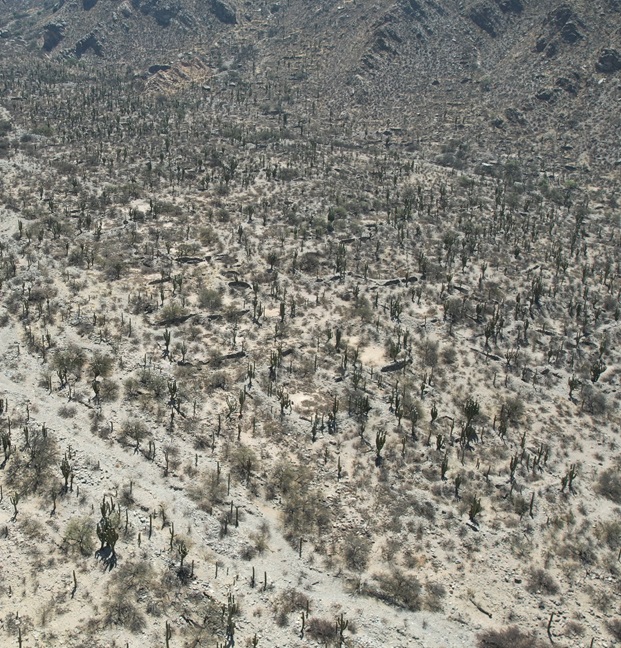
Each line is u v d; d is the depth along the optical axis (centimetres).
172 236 8769
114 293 7144
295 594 3894
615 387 6669
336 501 4628
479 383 6425
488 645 3744
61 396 5372
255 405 5556
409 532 4447
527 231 10469
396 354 6500
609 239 10750
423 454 5203
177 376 5822
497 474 5106
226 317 6944
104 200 9738
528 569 4278
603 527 4684
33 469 4562
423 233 9850
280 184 11338
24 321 6388
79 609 3616
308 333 6856
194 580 3897
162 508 4359
